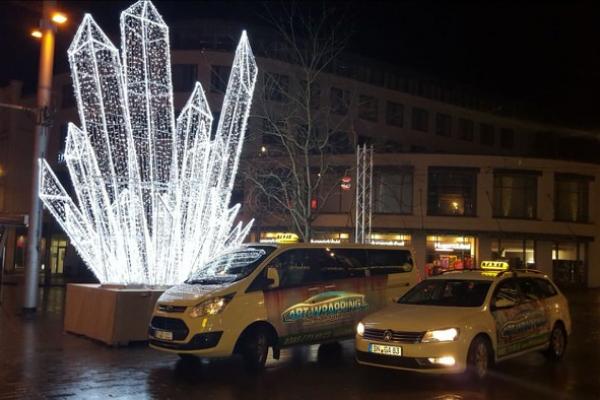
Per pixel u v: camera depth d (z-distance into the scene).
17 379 9.07
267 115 23.91
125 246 13.52
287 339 10.54
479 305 9.86
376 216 39.53
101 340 12.20
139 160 13.84
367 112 49.56
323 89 34.47
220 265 11.04
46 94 16.27
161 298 10.41
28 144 48.62
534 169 40.56
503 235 39.56
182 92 43.12
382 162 39.66
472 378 9.19
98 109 13.52
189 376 9.65
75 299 13.38
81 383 8.95
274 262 10.73
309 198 21.94
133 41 13.48
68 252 44.50
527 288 11.16
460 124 57.34
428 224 39.38
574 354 12.59
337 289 11.45
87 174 13.41
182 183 13.61
